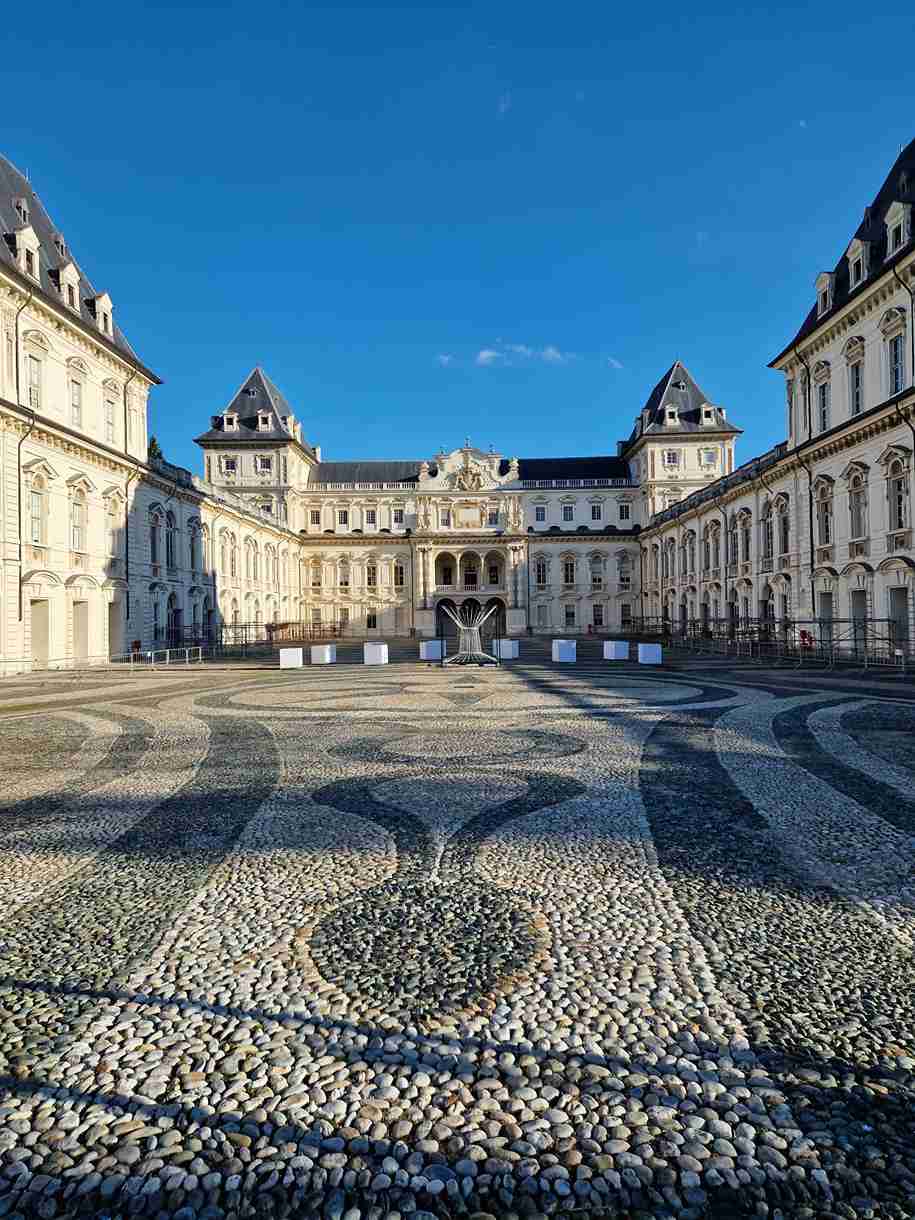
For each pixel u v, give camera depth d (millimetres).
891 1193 3014
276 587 70750
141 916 5711
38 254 32375
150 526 41969
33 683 25750
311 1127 3408
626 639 61500
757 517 43625
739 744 12359
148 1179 3119
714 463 74750
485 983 4641
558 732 13789
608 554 80688
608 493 81562
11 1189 3070
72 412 34375
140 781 10227
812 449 35188
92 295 37031
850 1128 3365
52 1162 3215
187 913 5750
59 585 32469
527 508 82125
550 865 6688
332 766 11031
